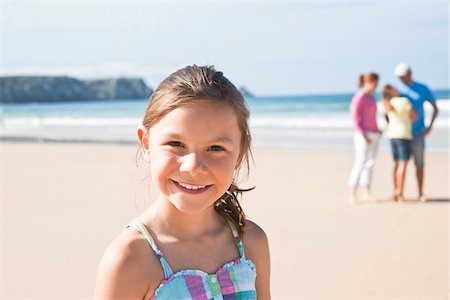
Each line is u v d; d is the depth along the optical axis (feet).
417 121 30.40
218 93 6.30
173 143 6.30
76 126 107.45
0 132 93.76
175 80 6.35
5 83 373.81
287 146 60.80
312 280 18.72
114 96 401.70
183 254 6.65
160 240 6.61
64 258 20.98
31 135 82.69
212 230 7.01
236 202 7.27
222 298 6.65
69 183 38.24
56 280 18.69
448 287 17.89
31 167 47.26
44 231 24.97
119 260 6.37
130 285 6.36
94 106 281.54
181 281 6.48
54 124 116.78
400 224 25.63
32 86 380.37
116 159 51.47
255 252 7.36
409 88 30.48
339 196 32.35
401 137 30.22
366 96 30.58
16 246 22.62
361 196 32.19
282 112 141.69
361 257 20.99
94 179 39.65
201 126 6.19
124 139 73.10
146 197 31.32
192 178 6.23
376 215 27.48
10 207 30.35
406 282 18.42
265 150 56.65
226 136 6.32
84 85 398.42
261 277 7.47
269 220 26.99
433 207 28.86
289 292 17.74
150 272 6.42
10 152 59.31
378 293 17.58
